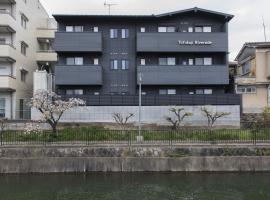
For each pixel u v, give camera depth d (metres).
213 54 33.03
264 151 21.75
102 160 21.00
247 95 34.66
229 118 29.19
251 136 23.91
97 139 23.45
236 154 21.64
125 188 17.88
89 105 29.36
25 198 16.14
